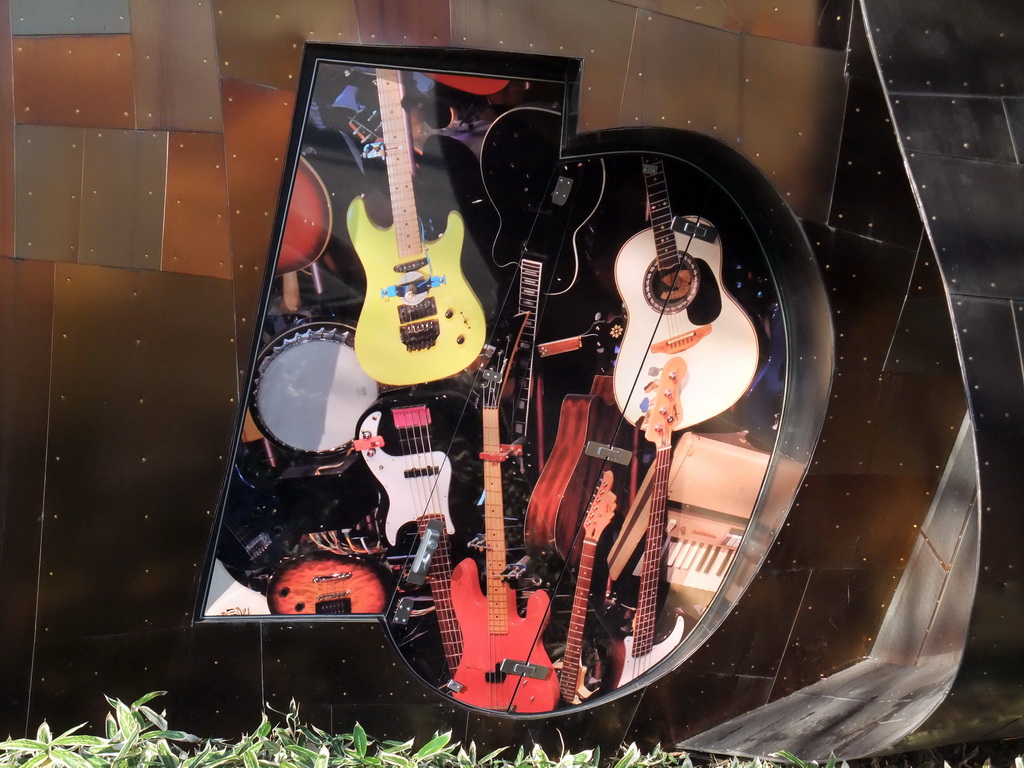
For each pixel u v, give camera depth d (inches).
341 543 117.0
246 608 114.7
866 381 125.5
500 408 120.2
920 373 126.8
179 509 109.5
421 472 118.6
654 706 127.7
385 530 118.3
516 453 121.2
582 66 112.6
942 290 124.7
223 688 114.0
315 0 106.5
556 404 121.8
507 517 122.0
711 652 128.3
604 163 119.1
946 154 114.7
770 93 118.0
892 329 124.9
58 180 104.0
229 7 105.0
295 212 110.8
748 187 121.8
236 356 108.8
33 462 105.4
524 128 115.6
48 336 104.7
